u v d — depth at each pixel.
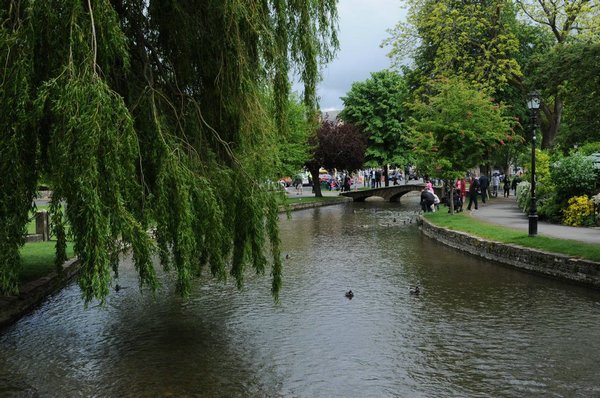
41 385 6.83
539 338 8.63
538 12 31.78
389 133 54.91
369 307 10.67
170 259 8.08
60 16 6.75
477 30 32.62
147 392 6.60
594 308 10.40
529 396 6.43
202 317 10.00
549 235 16.72
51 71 6.81
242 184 8.48
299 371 7.30
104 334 8.98
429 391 6.61
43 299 11.26
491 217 23.86
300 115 35.81
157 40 8.55
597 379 6.93
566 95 14.10
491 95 34.19
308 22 9.36
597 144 23.66
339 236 22.72
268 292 12.01
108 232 6.59
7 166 6.53
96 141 6.32
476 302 11.04
